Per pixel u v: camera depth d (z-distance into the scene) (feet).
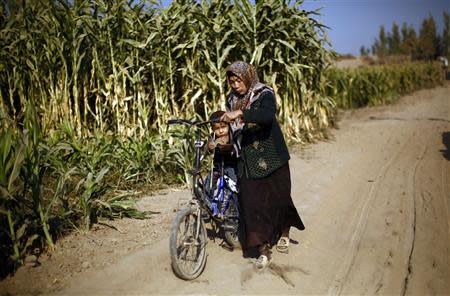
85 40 20.70
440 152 26.30
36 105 21.63
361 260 12.21
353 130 34.86
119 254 11.82
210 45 22.15
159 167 18.93
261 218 11.04
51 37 20.07
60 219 13.10
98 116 21.71
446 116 42.75
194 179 10.82
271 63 23.81
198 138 11.15
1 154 10.67
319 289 10.68
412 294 10.46
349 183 20.02
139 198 16.57
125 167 18.16
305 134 28.66
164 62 21.25
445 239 13.47
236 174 11.80
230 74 10.72
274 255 12.36
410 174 21.26
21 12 20.45
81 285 10.23
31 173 11.58
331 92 37.27
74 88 20.66
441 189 18.54
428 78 79.56
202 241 11.25
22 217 11.46
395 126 36.76
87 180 13.70
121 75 21.16
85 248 12.07
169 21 20.74
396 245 13.12
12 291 9.89
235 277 11.09
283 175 11.22
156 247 12.27
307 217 15.62
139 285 10.47
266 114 10.19
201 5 21.71
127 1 20.12
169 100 22.49
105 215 14.33
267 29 23.34
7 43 21.38
